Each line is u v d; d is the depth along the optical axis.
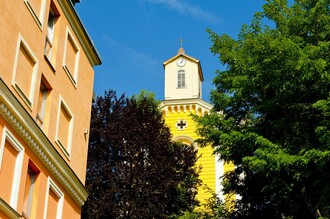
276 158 20.81
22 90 17.53
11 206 15.94
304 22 23.77
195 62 51.25
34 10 18.97
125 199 30.09
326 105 20.56
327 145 20.72
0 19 16.33
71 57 22.36
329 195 20.52
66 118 21.25
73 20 22.36
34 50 18.48
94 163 31.58
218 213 27.86
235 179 26.83
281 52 22.17
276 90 22.83
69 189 20.34
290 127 22.62
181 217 30.33
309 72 21.47
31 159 17.48
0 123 15.70
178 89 49.97
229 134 23.38
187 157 33.19
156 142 32.38
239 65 24.55
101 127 32.72
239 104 24.84
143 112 34.25
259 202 25.66
